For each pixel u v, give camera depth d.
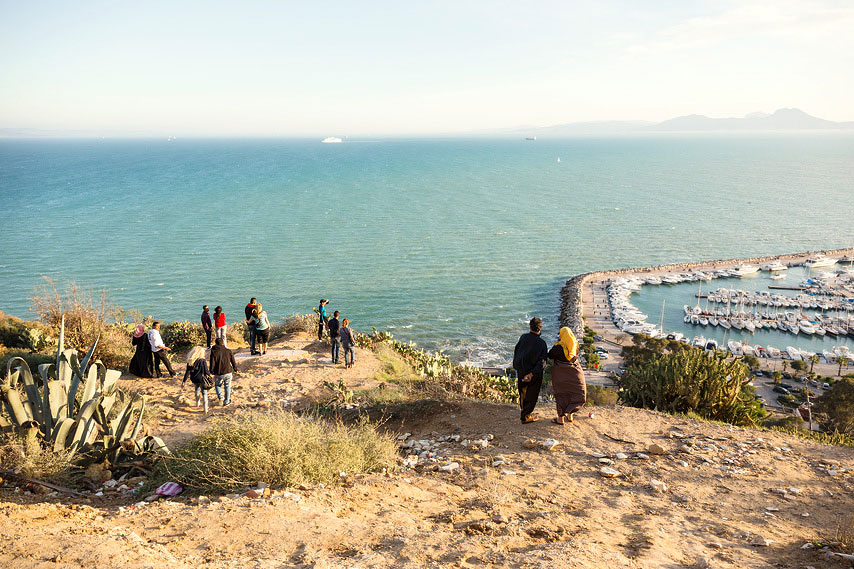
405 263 119.75
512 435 8.35
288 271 109.38
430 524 5.04
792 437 8.59
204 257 117.25
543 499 5.91
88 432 7.35
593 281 115.19
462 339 80.44
